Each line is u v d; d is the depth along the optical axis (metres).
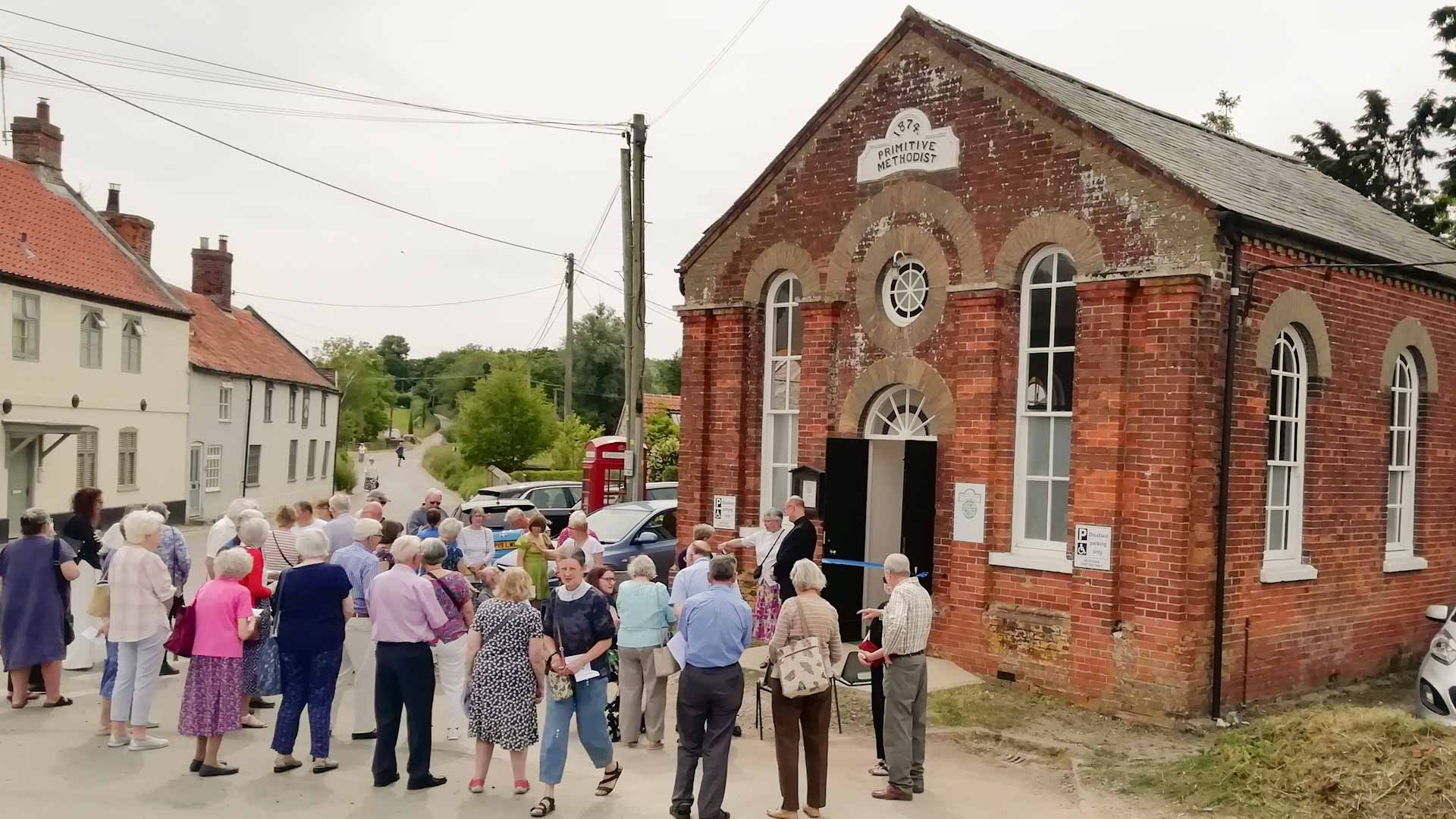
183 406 32.97
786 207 14.40
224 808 7.59
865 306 13.34
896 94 13.13
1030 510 11.88
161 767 8.52
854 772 8.98
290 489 45.06
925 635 8.26
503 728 7.92
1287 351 11.95
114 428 29.30
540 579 12.62
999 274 11.95
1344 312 12.43
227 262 44.88
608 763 8.13
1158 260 10.73
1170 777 8.41
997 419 11.98
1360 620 12.89
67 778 8.16
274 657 9.26
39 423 25.84
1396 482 14.00
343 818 7.48
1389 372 13.25
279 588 8.56
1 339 24.72
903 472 12.88
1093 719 10.64
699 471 15.34
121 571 8.97
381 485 56.22
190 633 8.22
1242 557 11.00
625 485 19.61
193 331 37.78
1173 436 10.52
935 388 12.55
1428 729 7.88
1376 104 31.61
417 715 8.17
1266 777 7.86
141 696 8.96
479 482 46.41
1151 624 10.59
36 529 10.30
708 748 7.50
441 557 8.65
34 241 27.47
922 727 8.37
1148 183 10.81
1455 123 30.00
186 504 33.28
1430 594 14.25
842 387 13.59
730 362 14.98
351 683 11.60
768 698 11.37
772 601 11.91
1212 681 10.68
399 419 127.38
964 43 12.41
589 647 7.94
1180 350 10.49
